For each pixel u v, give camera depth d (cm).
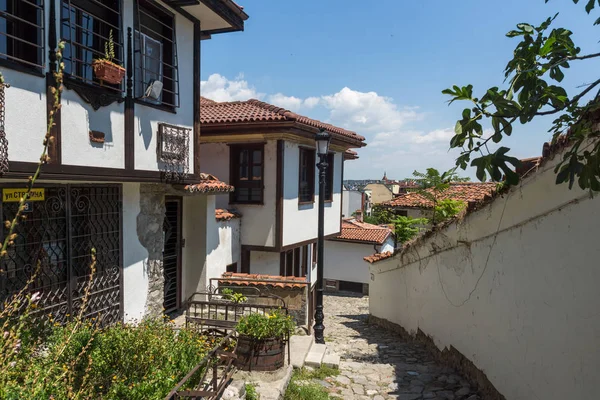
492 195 485
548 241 390
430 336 795
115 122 514
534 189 399
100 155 491
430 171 1100
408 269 948
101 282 559
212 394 366
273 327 558
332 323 1284
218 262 960
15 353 342
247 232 1080
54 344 386
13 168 386
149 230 660
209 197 909
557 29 258
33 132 407
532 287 420
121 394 338
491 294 522
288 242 1095
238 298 819
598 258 317
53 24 424
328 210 1355
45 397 292
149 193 660
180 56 651
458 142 263
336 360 704
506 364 476
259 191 1071
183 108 659
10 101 385
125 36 533
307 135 1100
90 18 498
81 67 482
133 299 623
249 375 545
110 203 577
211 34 788
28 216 455
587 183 238
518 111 243
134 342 408
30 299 360
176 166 630
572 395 348
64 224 501
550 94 240
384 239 2011
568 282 358
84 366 375
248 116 1027
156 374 358
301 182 1172
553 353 379
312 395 525
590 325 326
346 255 2080
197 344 452
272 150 1041
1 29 399
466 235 588
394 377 634
